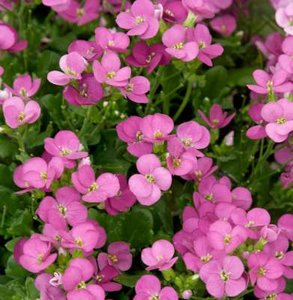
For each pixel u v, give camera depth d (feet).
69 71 1.58
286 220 1.59
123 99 1.74
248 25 2.10
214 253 1.47
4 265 1.67
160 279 1.62
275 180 1.83
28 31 1.93
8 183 1.70
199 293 1.55
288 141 1.72
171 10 1.69
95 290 1.42
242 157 1.79
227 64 1.99
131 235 1.65
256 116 1.68
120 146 1.74
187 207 1.58
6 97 1.63
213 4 1.96
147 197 1.50
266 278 1.46
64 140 1.55
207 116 1.83
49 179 1.49
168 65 1.77
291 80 1.65
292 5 1.76
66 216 1.49
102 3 1.97
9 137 1.73
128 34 1.61
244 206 1.62
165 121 1.56
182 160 1.54
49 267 1.47
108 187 1.50
